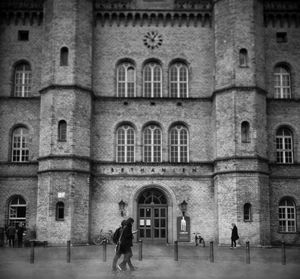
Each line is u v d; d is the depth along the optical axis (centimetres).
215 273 2348
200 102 4559
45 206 4084
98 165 4403
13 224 4378
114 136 4478
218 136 4256
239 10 4353
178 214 4372
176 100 4556
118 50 4628
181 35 4669
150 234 4406
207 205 4384
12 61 4603
